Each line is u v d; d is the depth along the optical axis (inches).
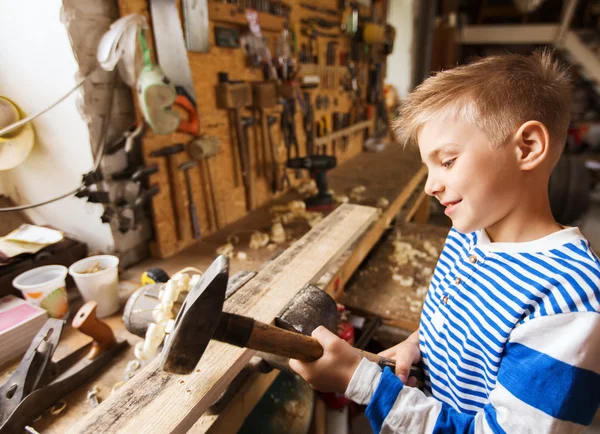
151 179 55.2
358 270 65.3
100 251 56.0
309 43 91.3
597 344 20.1
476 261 27.0
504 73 22.4
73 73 46.9
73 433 21.2
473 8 203.8
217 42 63.2
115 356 39.7
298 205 75.1
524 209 23.7
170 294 35.6
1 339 37.4
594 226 145.4
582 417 20.8
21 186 58.2
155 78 48.3
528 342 21.6
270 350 23.3
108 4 47.8
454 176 23.0
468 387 26.5
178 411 22.7
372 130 132.0
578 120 187.9
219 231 67.5
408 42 183.8
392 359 32.9
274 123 79.8
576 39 171.8
